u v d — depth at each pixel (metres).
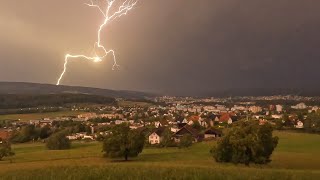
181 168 40.00
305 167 62.16
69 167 42.03
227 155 64.31
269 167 60.53
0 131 161.75
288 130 139.88
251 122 64.62
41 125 174.75
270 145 62.81
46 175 36.53
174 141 105.31
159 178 33.59
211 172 36.56
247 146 61.81
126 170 37.47
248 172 37.41
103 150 78.69
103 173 36.12
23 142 141.50
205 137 120.94
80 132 157.62
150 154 84.94
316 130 134.38
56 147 108.25
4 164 72.06
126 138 76.94
